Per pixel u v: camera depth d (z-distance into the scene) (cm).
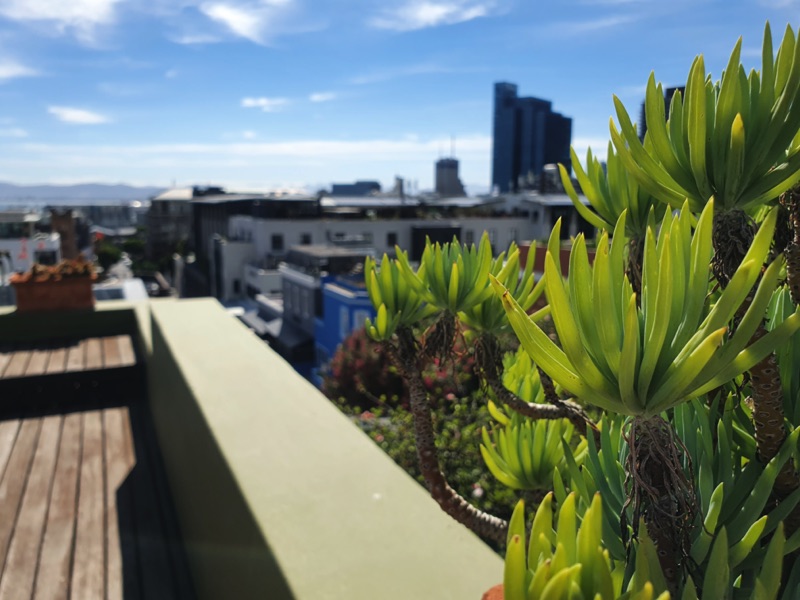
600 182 118
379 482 164
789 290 96
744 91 85
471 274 136
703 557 76
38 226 7500
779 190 84
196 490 256
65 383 512
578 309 70
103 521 338
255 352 324
